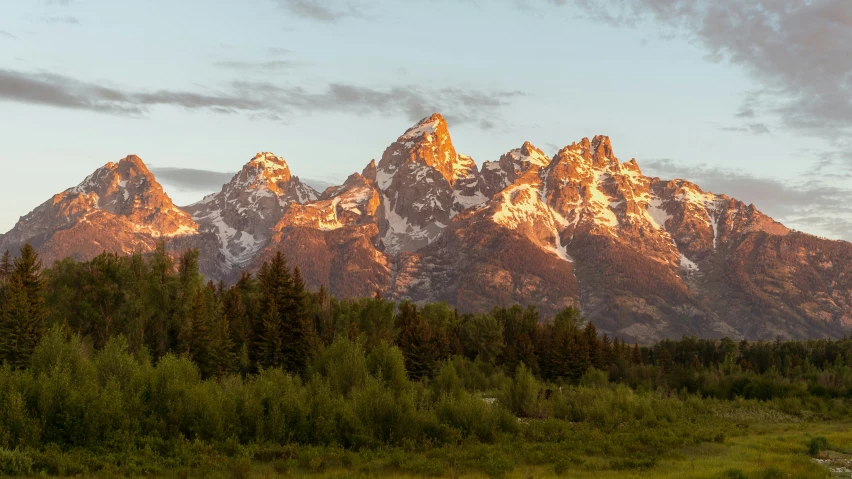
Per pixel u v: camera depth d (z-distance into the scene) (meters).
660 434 68.00
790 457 55.47
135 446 52.69
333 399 63.59
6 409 52.06
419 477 47.53
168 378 60.78
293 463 49.88
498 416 67.00
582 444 59.75
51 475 46.16
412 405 62.69
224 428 57.44
